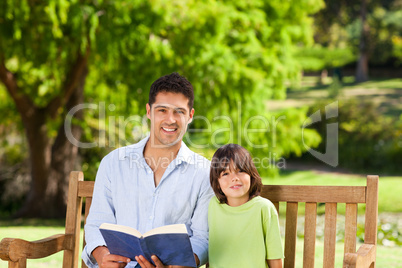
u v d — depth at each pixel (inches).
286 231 111.0
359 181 608.7
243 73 350.3
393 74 1330.0
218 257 109.3
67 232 119.7
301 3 428.5
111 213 115.5
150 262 100.9
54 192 402.0
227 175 109.8
